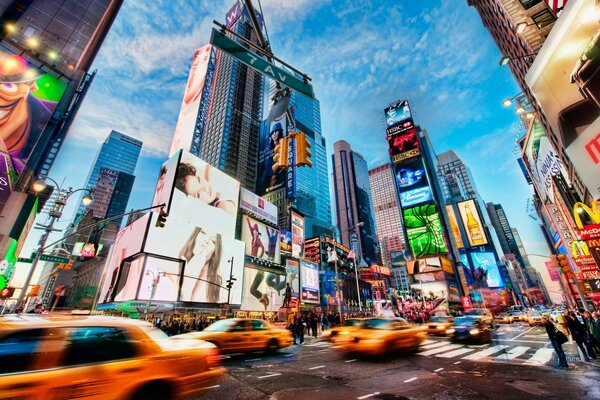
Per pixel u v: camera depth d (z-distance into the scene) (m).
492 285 107.56
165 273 40.22
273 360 10.92
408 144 95.38
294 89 6.38
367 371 8.85
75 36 50.25
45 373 3.50
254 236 66.50
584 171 14.77
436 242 82.69
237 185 64.81
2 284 16.02
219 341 10.95
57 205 18.92
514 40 27.47
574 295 43.34
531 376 8.11
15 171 37.69
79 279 73.12
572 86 14.70
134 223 47.59
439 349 13.75
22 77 41.84
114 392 3.92
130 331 4.58
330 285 83.44
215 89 147.75
